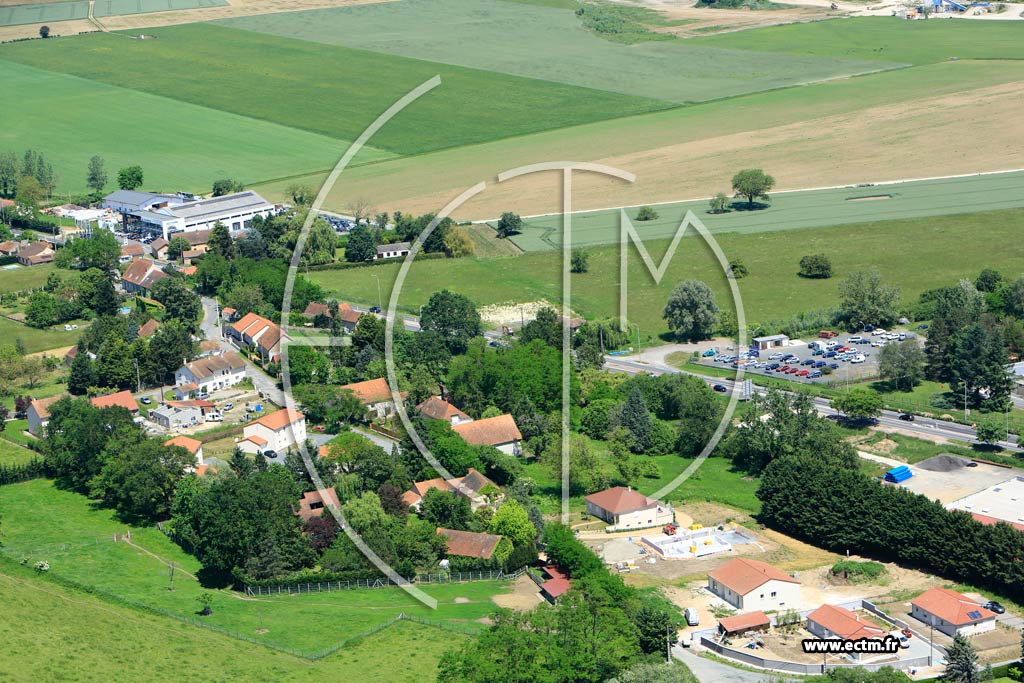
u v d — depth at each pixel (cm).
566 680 14875
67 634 16550
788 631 16975
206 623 17262
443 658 15075
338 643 16625
